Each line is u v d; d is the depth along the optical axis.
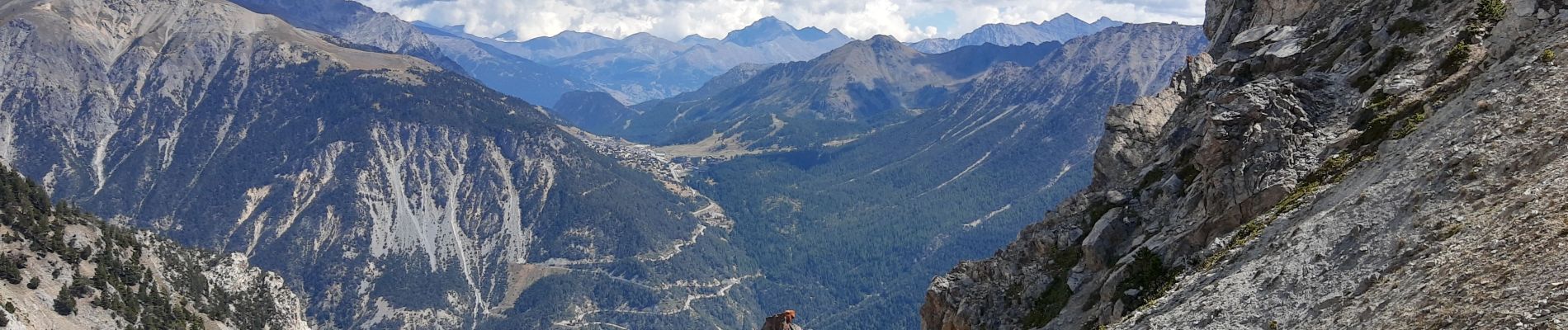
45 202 147.25
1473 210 38.47
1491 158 40.91
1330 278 40.97
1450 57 53.19
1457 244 36.81
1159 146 68.94
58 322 126.00
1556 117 40.50
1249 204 53.25
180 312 149.12
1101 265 61.09
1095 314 56.31
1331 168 51.12
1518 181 38.31
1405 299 35.91
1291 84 58.53
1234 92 59.84
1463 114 46.19
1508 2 53.16
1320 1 71.56
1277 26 72.38
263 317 174.75
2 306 115.81
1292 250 44.97
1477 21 54.09
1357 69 59.12
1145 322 49.50
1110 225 62.03
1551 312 29.81
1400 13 60.75
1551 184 36.38
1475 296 32.97
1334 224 44.34
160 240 171.75
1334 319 38.25
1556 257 31.95
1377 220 42.34
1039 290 64.75
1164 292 51.69
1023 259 69.44
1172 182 61.25
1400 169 45.06
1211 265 49.81
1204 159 57.56
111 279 139.25
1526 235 34.34
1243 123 56.88
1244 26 82.88
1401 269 38.00
